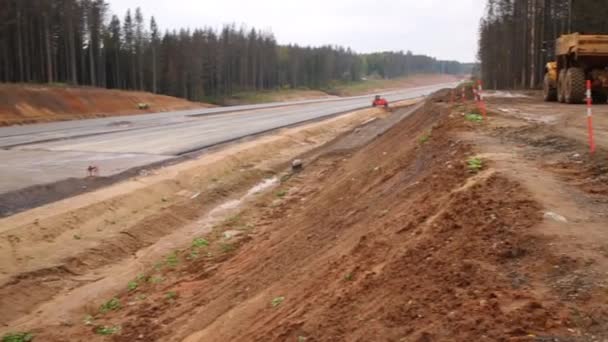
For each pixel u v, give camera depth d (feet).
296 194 63.46
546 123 43.55
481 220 19.35
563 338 12.03
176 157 79.36
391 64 636.89
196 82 280.92
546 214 18.71
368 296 17.66
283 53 420.77
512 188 22.12
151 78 274.36
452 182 25.98
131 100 192.75
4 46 198.29
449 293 15.26
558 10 142.41
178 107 208.33
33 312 36.40
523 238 17.12
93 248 45.91
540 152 30.35
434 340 13.24
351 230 29.78
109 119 145.48
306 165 80.69
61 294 39.01
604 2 126.11
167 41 283.59
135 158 77.46
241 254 41.86
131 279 41.32
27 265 41.29
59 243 45.88
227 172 77.05
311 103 232.12
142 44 270.67
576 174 24.77
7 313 35.65
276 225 48.42
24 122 131.85
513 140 34.96
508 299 13.93
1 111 134.92
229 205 63.05
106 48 262.26
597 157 27.37
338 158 81.00
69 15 219.61
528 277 15.05
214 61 311.27
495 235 17.97
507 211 19.61
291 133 111.65
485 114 49.55
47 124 129.59
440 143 37.60
